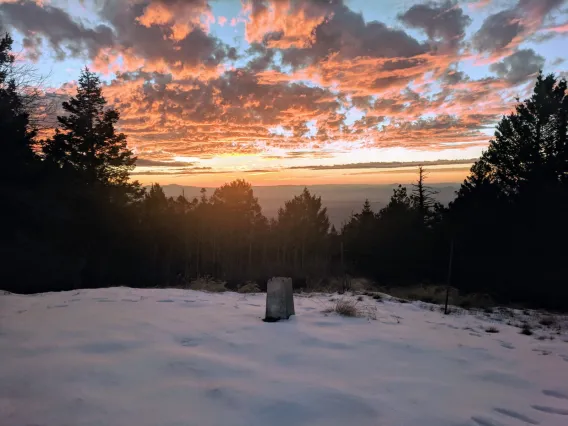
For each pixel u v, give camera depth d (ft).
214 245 187.01
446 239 76.74
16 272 65.77
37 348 15.49
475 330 25.66
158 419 10.40
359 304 30.35
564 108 70.64
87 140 101.91
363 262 92.84
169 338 17.63
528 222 63.52
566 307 52.03
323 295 35.70
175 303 26.03
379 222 100.01
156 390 12.17
